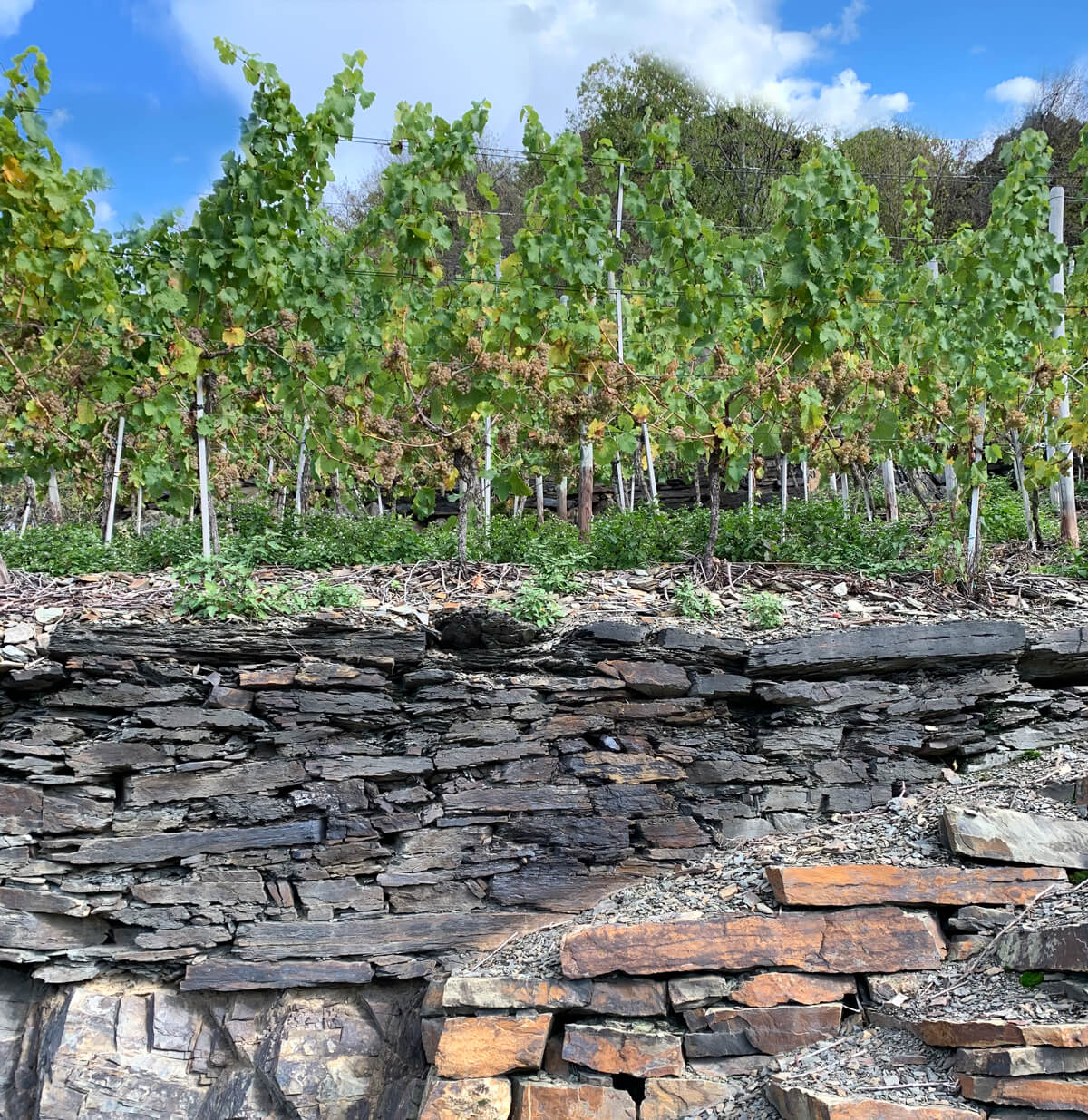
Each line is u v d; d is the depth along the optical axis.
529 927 5.12
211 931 5.05
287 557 6.81
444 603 5.80
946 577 6.46
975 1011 3.78
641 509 7.89
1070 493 7.96
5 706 5.02
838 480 12.03
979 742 5.39
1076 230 15.59
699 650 5.34
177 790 5.04
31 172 5.57
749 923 4.32
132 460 8.84
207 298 6.33
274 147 6.07
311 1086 4.85
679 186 6.81
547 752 5.27
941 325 7.43
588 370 6.80
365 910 5.12
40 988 5.19
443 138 6.42
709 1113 4.04
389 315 7.03
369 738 5.23
